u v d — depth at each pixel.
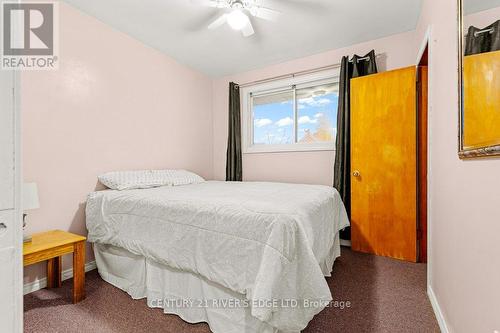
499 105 0.78
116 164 2.44
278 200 1.60
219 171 3.86
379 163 2.49
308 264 1.19
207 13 2.23
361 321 1.47
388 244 2.46
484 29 0.88
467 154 0.99
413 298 1.71
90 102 2.21
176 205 1.56
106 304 1.66
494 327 0.81
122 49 2.50
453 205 1.23
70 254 2.05
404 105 2.38
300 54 3.09
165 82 3.02
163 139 2.98
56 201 1.98
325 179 3.05
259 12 2.02
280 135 3.50
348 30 2.55
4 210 0.81
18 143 0.84
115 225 1.83
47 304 1.66
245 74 3.61
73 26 2.09
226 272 1.29
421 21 2.18
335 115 3.11
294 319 1.18
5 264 0.81
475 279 0.96
